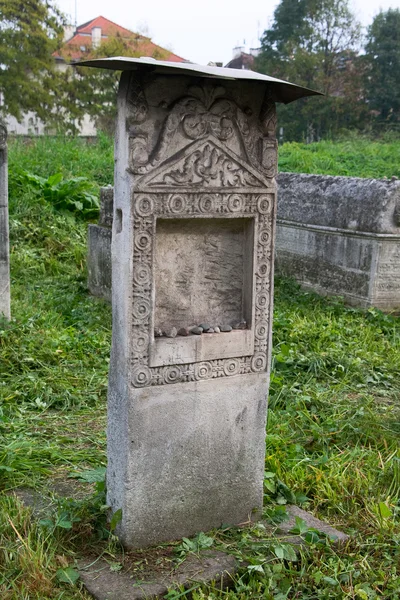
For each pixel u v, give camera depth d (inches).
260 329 147.8
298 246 386.9
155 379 136.3
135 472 136.4
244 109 139.6
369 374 253.3
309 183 385.4
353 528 151.9
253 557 136.0
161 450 138.8
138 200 129.2
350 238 349.4
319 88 1413.6
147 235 131.3
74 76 1258.6
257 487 152.3
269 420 201.6
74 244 439.2
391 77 1379.2
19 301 333.1
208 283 145.3
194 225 141.2
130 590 125.3
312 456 184.7
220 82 135.3
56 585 126.7
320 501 161.2
